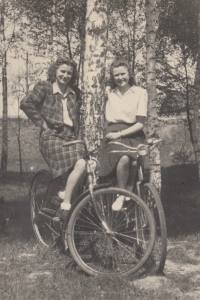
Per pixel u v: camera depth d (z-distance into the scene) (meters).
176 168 23.58
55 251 5.12
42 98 4.90
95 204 4.43
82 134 5.57
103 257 4.69
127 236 4.51
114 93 4.88
